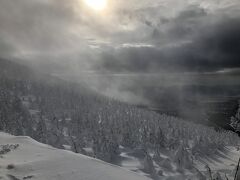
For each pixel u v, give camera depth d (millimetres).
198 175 49031
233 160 118562
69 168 14461
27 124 92250
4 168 14336
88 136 109375
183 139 133750
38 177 13266
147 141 117250
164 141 114125
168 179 71125
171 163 87812
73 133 113062
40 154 17141
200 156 116188
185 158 88000
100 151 88562
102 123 134875
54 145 76125
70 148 75750
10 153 17281
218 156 122875
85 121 131375
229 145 153375
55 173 13766
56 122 120938
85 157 17078
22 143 19969
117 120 144875
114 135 114000
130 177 14508
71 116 142375
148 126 148125
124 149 103625
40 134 78625
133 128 135500
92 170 14453
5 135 23188
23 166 14617
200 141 132125
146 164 78375
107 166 15820
